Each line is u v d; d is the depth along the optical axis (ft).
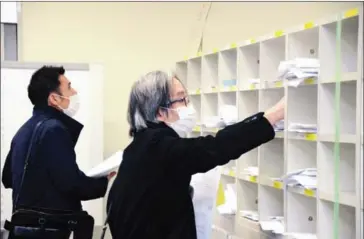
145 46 14.23
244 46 8.72
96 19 13.97
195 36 14.47
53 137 7.18
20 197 7.22
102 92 11.69
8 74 11.59
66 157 7.16
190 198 5.63
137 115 5.99
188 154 5.27
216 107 10.27
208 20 14.44
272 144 8.09
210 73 10.33
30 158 7.21
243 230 8.48
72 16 13.83
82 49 13.89
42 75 7.74
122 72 14.12
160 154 5.51
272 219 7.96
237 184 8.81
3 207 11.62
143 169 5.64
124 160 6.00
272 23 14.47
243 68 8.78
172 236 5.44
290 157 7.34
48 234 7.05
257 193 8.86
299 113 7.32
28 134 7.48
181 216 5.52
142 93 5.94
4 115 11.62
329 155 6.64
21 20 13.58
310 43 7.48
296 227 7.30
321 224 6.59
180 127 6.06
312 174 6.91
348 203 6.10
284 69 7.00
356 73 6.01
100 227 10.25
